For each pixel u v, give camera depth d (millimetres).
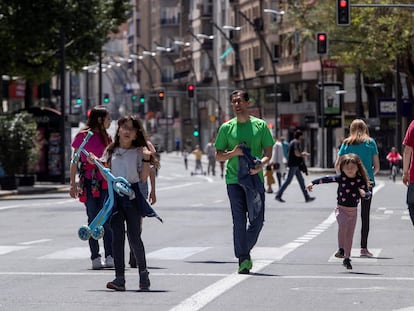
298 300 20219
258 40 167375
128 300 20328
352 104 134875
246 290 21766
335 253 29781
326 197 63562
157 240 34938
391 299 20328
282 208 52656
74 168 25781
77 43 92188
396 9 97375
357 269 25922
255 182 24875
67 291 21875
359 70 112250
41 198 67312
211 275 24594
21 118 76438
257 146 25250
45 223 44094
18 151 75375
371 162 29594
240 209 24969
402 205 55094
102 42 92812
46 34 88250
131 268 26547
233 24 183625
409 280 23516
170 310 18938
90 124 26969
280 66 154875
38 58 93438
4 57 90125
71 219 46406
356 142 29547
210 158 122000
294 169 58312
